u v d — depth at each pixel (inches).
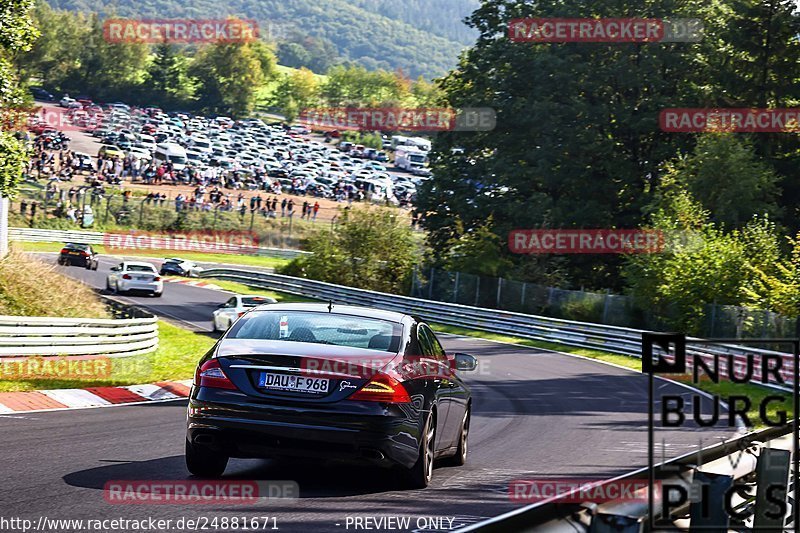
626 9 5974.4
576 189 5930.1
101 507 742.5
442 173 6195.9
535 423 1681.8
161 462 997.2
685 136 5821.9
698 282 3951.8
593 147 5713.6
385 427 840.9
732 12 6033.5
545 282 5098.4
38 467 921.5
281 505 784.9
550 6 6067.9
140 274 4601.4
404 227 5807.1
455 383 1052.5
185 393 1825.8
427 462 917.8
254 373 855.1
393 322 958.4
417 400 883.4
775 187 5324.8
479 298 4940.9
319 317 946.7
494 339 4271.7
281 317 940.6
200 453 893.8
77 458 995.3
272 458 858.8
